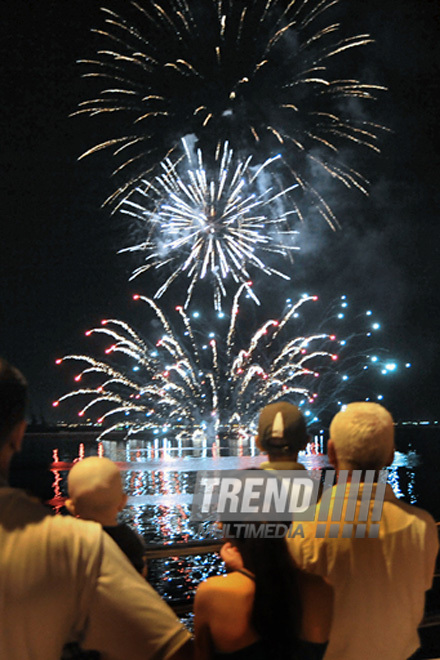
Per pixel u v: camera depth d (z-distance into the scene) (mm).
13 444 1882
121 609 1796
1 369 1887
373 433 2590
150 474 33875
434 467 36938
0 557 1732
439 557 8383
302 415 3039
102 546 1827
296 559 2543
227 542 2426
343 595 2471
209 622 2285
